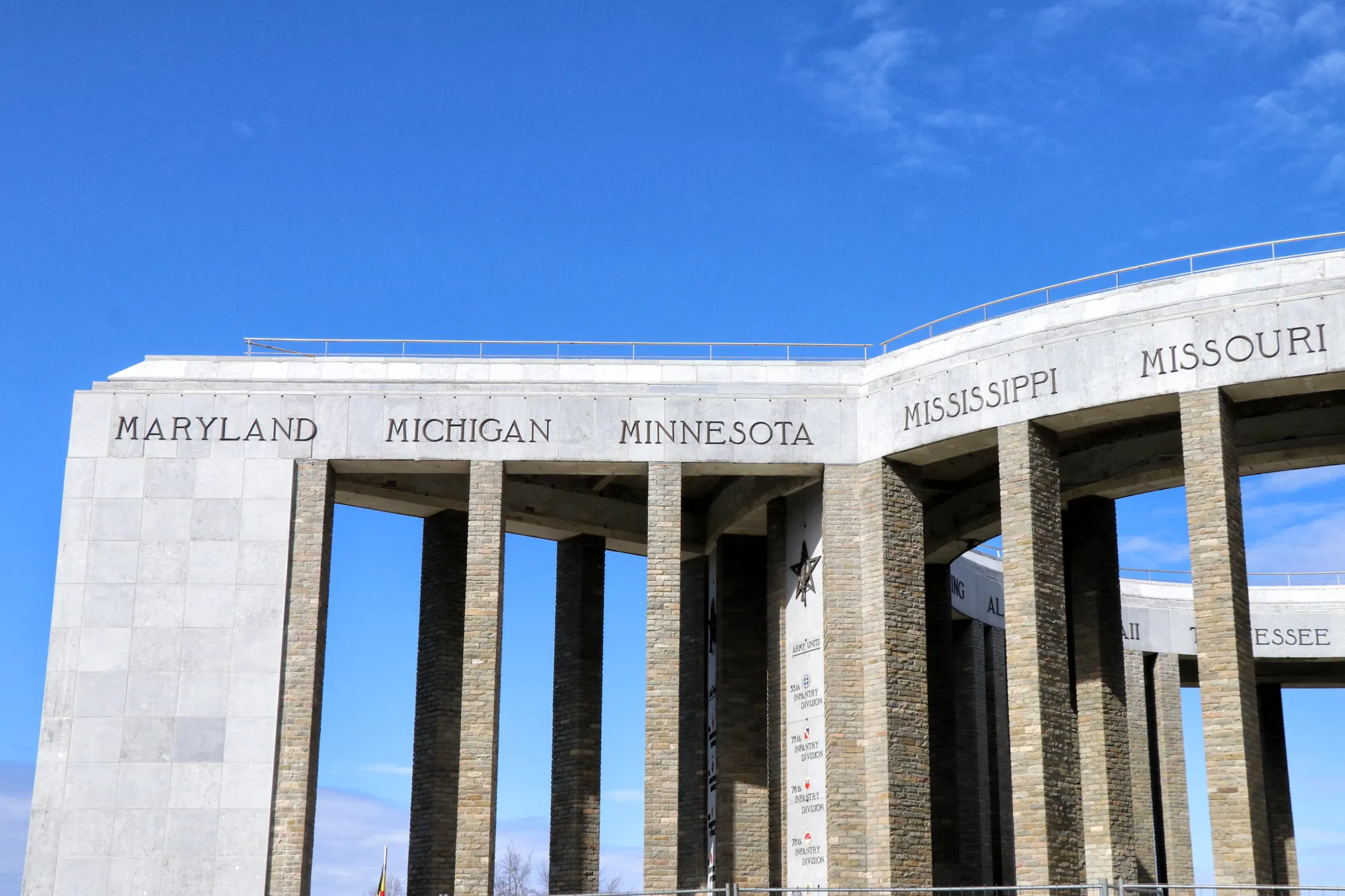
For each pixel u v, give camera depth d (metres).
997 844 47.69
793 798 37.50
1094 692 38.78
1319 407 35.81
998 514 40.75
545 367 37.94
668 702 35.31
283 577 36.16
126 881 34.25
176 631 35.81
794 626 38.53
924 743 35.59
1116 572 39.66
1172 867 51.28
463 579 41.62
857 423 37.50
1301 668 55.97
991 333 35.91
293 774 35.06
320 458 37.03
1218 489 31.98
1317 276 32.47
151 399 37.25
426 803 39.72
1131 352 33.59
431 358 37.97
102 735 35.09
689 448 37.16
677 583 36.25
